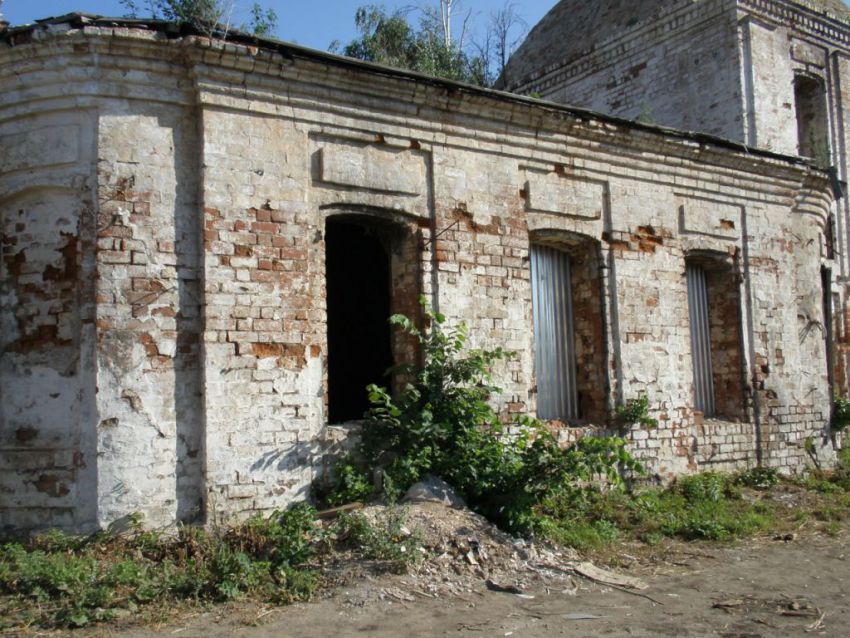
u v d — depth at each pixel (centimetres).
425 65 2162
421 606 629
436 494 806
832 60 1755
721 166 1207
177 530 746
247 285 801
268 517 784
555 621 605
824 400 1327
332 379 1218
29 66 769
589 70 1847
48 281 775
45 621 585
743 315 1226
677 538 898
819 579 743
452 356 895
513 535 790
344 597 637
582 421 1074
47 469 753
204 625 584
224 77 799
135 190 768
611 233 1084
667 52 1692
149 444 750
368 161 891
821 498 1118
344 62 845
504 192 990
